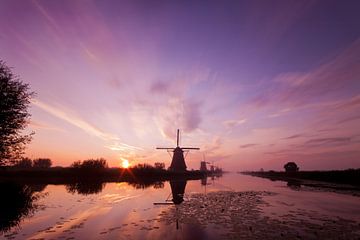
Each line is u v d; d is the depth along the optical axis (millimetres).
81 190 26422
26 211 14602
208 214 14617
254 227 11555
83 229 10797
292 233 10562
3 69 23891
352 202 20172
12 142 24484
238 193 26906
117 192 25172
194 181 50719
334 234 10461
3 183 30031
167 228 11195
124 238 9547
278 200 21344
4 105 23297
